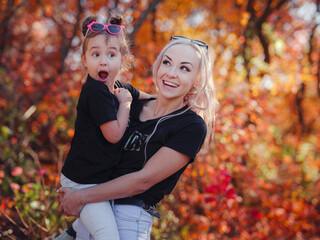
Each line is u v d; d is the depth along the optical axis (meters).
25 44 10.38
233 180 6.09
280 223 6.09
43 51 10.77
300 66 8.98
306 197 7.56
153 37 10.52
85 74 2.38
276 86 7.41
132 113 2.39
